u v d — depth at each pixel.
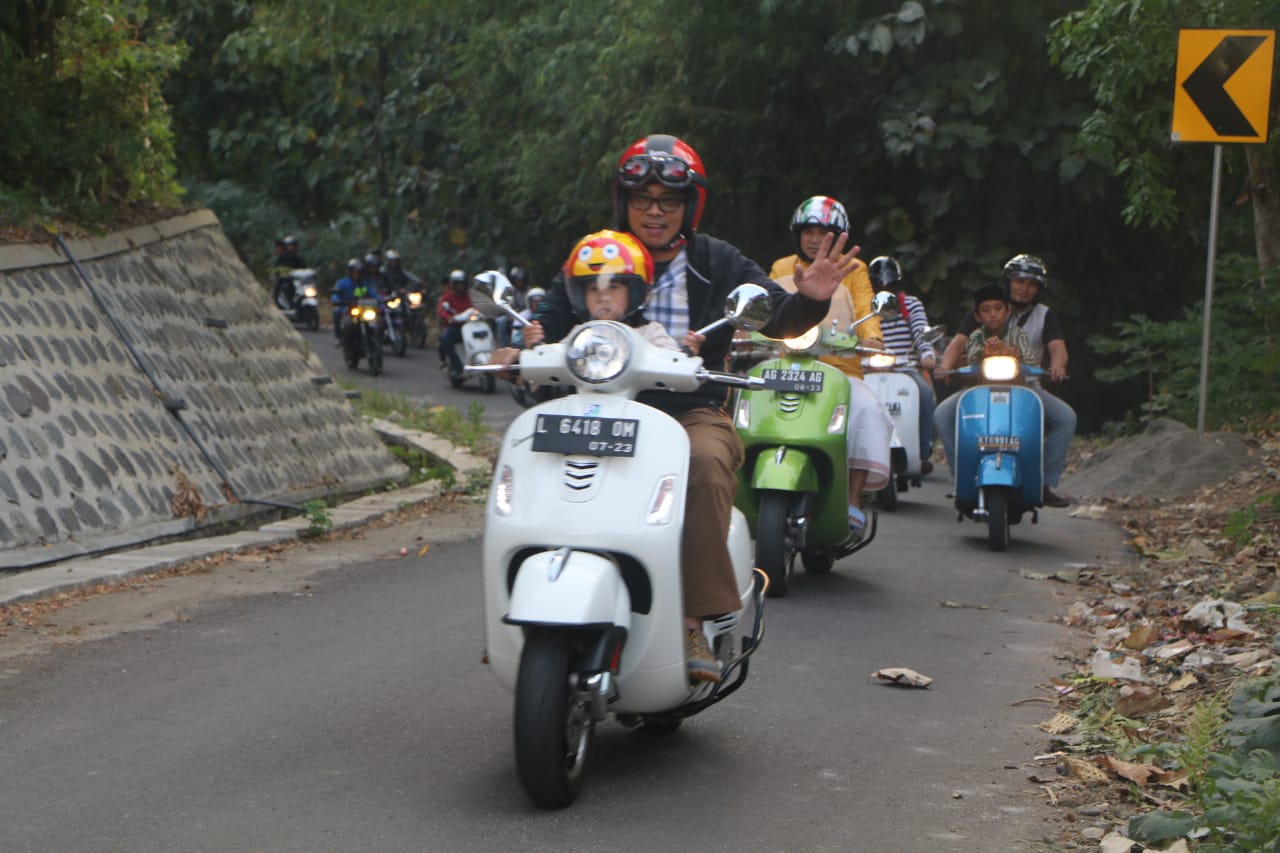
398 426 16.20
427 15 29.16
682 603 4.71
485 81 28.11
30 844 4.16
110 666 6.31
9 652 6.52
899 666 6.64
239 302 13.82
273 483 11.62
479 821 4.45
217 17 36.56
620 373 4.67
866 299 8.80
